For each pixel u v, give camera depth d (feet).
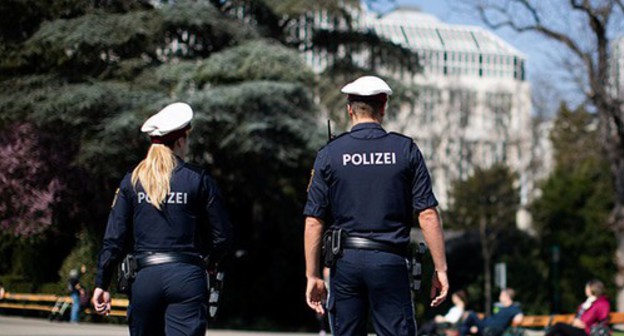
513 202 200.95
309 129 117.08
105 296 23.38
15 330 68.95
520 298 183.32
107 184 116.67
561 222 200.95
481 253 190.80
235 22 125.29
